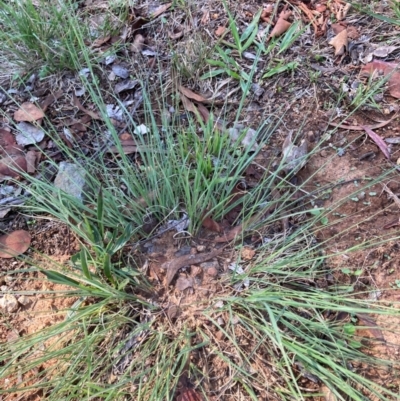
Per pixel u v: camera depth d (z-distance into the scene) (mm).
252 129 559
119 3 658
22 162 548
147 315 452
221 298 448
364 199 505
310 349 406
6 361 449
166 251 484
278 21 624
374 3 636
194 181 476
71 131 571
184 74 598
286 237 482
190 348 418
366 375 418
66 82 607
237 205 510
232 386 418
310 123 559
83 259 400
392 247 473
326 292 447
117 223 490
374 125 550
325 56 603
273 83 591
